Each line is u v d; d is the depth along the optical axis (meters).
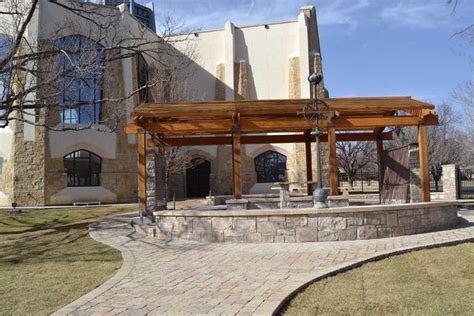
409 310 5.34
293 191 28.38
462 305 5.48
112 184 29.28
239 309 5.38
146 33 31.27
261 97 35.25
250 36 35.91
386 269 7.45
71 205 27.31
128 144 30.00
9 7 18.50
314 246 9.73
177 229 11.48
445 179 22.77
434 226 11.63
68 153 27.89
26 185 26.38
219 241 10.80
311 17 36.34
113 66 28.78
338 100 15.56
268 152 34.47
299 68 34.56
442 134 42.19
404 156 14.34
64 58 16.55
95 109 28.83
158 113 13.13
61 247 11.20
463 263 7.69
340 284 6.59
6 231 14.74
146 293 6.30
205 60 35.84
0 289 6.98
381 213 10.72
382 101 15.05
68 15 25.38
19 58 12.80
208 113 13.41
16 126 26.44
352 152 40.78
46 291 6.75
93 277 7.57
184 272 7.61
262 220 10.55
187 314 5.29
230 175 34.03
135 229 13.01
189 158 32.31
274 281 6.72
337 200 13.47
